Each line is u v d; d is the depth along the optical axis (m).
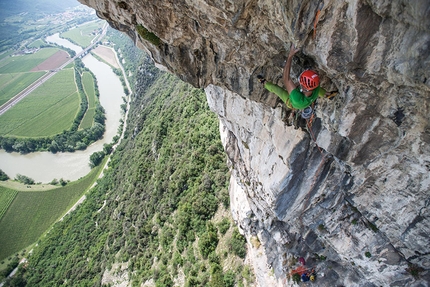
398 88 5.68
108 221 57.78
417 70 4.74
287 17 5.44
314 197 11.18
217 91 14.50
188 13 6.80
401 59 4.86
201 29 7.23
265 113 11.57
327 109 7.59
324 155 9.78
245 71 8.52
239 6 5.78
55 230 69.62
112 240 50.34
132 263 40.59
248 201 19.47
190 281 27.58
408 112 6.05
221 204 31.05
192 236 31.59
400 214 8.82
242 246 24.86
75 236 63.88
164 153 46.66
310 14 5.11
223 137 20.45
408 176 7.73
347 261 12.11
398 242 9.70
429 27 4.00
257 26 6.46
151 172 50.53
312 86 5.77
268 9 5.77
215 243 28.38
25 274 62.72
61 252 62.47
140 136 64.62
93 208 67.62
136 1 7.06
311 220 12.17
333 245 11.96
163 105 62.78
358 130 7.27
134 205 49.41
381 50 5.02
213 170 34.38
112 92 131.50
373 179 8.77
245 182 18.09
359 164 8.45
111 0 7.79
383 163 7.95
